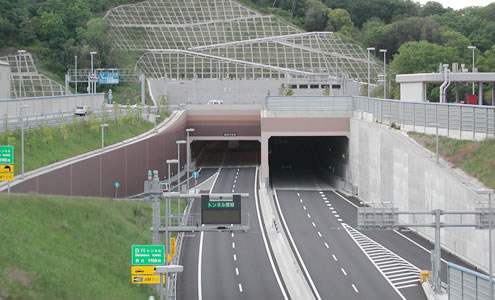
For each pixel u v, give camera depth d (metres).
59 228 76.56
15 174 98.31
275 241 109.06
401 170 120.19
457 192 95.44
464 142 110.81
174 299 78.69
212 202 71.88
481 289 68.31
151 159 149.25
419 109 127.88
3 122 113.00
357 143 153.50
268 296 79.94
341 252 101.50
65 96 155.38
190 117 189.62
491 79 152.62
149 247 66.44
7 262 60.69
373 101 150.75
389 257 97.88
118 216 94.12
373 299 78.44
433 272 80.19
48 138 114.81
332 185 166.62
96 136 135.38
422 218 109.81
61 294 61.09
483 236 86.31
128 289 72.75
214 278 88.19
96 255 76.44
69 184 107.50
